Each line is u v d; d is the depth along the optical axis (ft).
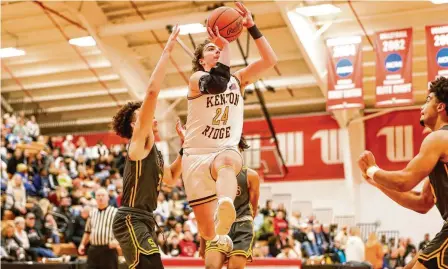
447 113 17.81
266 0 68.33
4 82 88.74
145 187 20.44
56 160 69.82
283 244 56.18
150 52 77.82
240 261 22.88
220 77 18.38
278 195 83.97
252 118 88.12
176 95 79.71
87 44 73.31
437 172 17.35
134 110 21.66
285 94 82.48
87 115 92.07
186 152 19.30
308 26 67.05
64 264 35.35
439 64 59.11
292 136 86.43
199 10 70.33
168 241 53.11
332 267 32.76
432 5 63.98
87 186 65.26
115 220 20.57
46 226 53.93
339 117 80.94
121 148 78.13
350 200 83.05
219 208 17.63
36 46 80.64
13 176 60.90
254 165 86.02
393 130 82.17
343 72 63.98
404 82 61.00
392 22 66.44
